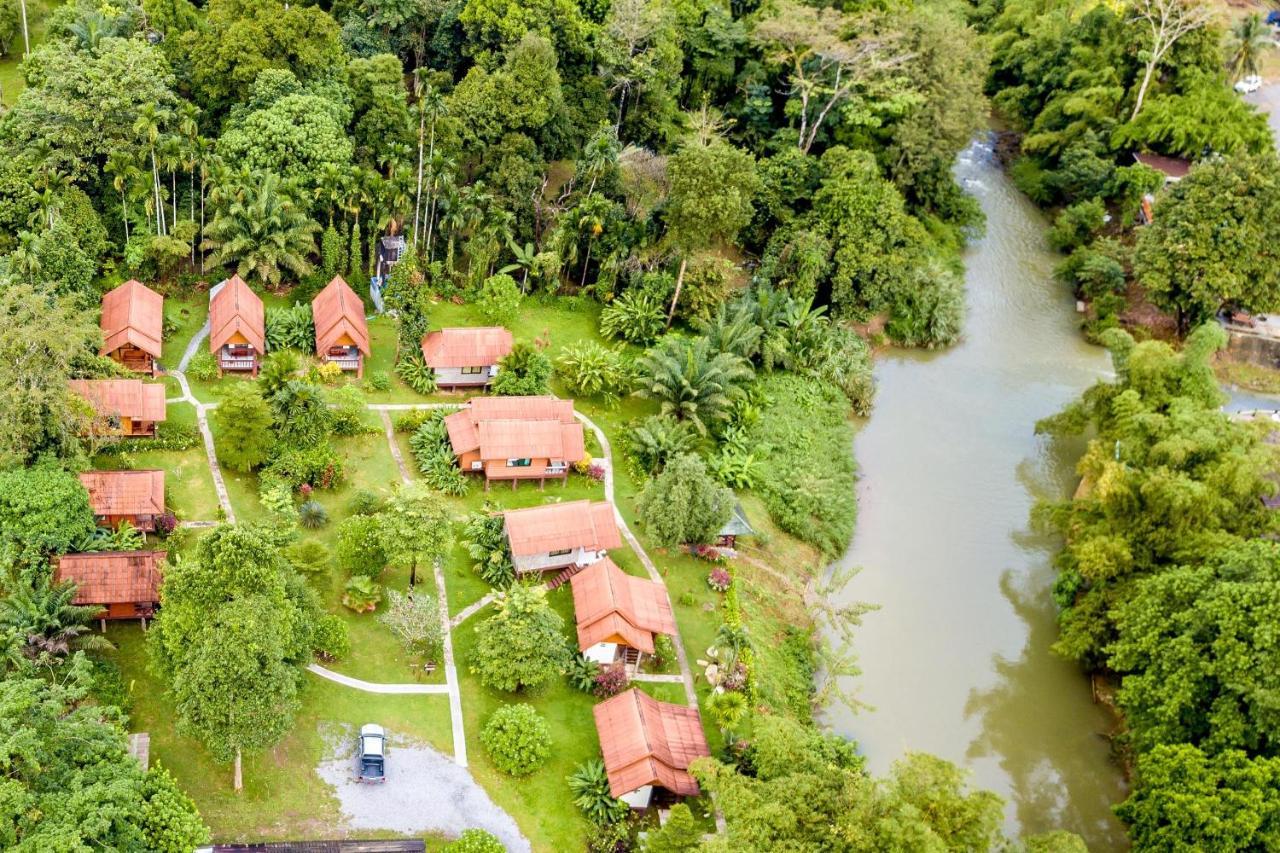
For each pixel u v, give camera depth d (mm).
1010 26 138250
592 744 56094
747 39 103812
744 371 77938
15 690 42438
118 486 60000
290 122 80438
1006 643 69688
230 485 65625
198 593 48188
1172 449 66875
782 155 96250
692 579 66938
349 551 60094
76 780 42781
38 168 74125
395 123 86938
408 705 55969
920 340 95188
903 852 41562
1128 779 62031
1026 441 86250
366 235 87062
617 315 84125
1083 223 108312
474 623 61031
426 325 76062
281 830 49312
